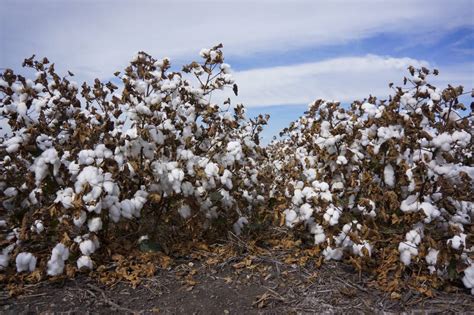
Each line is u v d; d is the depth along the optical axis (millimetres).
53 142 4352
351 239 3693
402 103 4188
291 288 3670
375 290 3613
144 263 3994
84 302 3359
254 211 5074
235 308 3379
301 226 4344
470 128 3945
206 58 4695
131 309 3322
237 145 4508
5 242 3730
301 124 6004
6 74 4152
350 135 4543
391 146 3992
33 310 3211
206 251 4348
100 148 3758
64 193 3643
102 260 3967
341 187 4344
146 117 4043
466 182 3768
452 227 3447
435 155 3787
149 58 4445
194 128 4520
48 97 4488
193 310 3340
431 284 3588
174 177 3998
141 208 3990
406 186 4102
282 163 6410
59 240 3908
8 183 4113
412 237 3596
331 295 3547
